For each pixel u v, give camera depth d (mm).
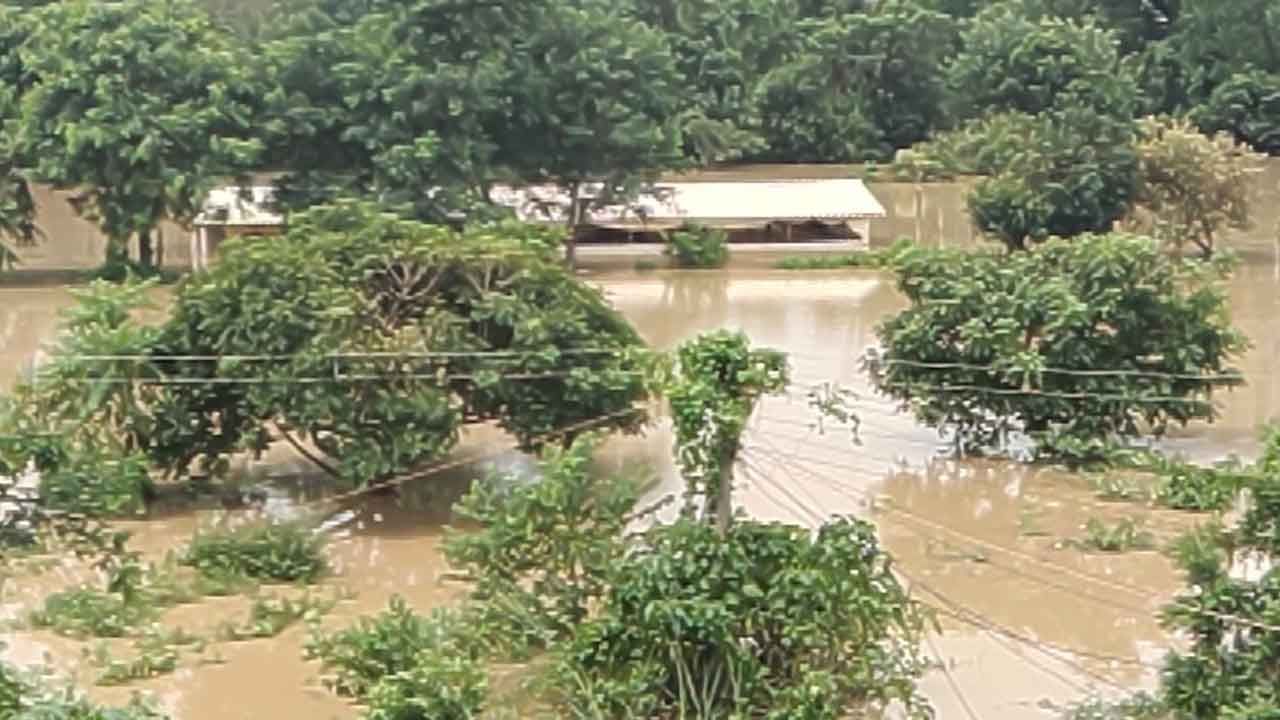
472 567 25812
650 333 50156
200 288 33781
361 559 32000
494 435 38875
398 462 32906
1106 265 36875
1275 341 49062
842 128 81688
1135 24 84062
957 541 32469
